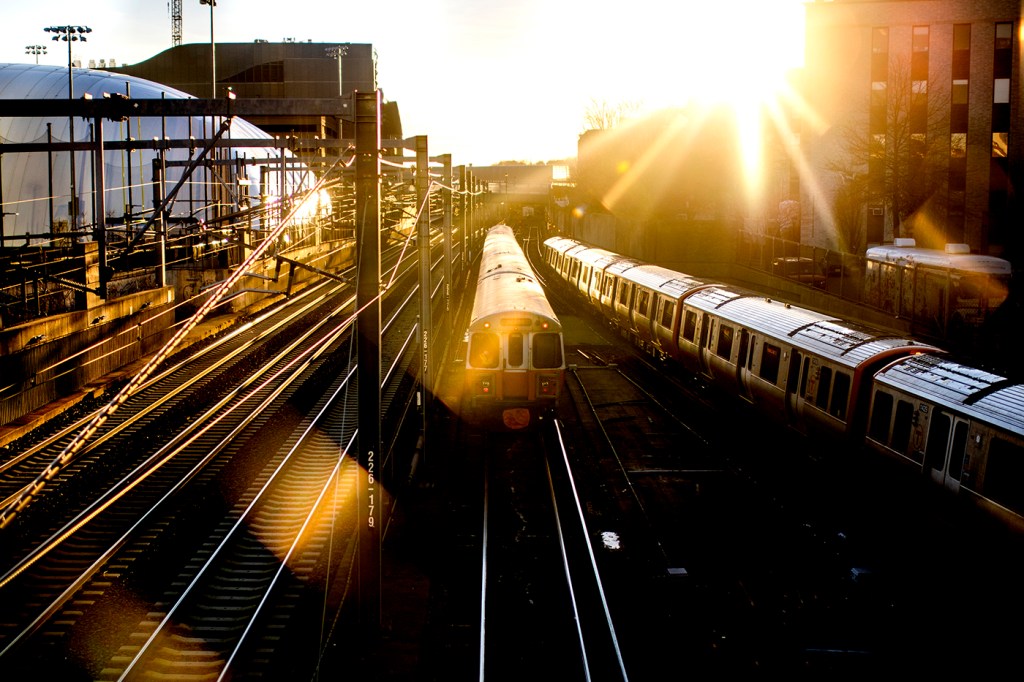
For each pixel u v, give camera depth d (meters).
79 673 8.12
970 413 11.16
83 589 9.72
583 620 10.12
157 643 8.69
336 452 14.91
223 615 9.54
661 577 11.30
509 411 17.75
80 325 17.83
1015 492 10.14
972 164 42.16
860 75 42.38
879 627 10.02
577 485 15.05
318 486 13.23
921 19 41.78
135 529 10.82
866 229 42.59
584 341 31.02
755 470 15.97
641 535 12.81
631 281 29.12
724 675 8.97
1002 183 42.09
